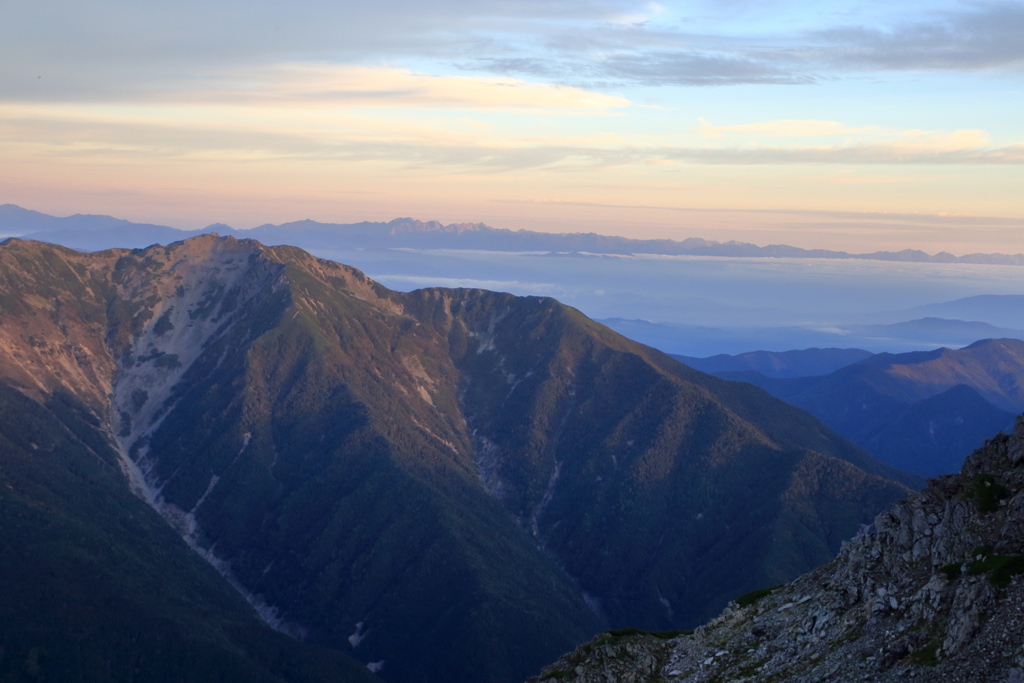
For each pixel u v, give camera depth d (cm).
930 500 5666
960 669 4225
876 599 5362
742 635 6362
